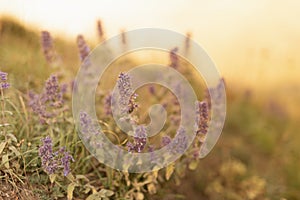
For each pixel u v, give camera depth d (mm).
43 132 937
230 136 1435
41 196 848
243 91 1541
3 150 854
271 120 1552
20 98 939
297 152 1382
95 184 927
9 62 1119
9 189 834
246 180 1220
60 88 991
